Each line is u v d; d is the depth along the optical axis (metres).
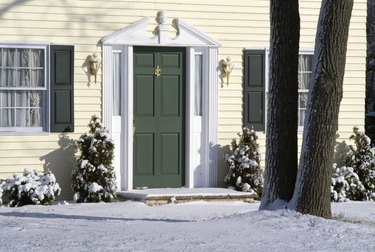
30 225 11.61
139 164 16.66
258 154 16.77
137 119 16.66
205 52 17.00
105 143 15.72
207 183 16.97
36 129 16.05
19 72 15.92
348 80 17.83
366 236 10.62
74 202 15.66
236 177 16.69
